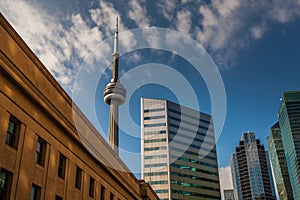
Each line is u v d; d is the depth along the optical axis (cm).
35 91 1956
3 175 1652
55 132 2217
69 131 2359
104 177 3103
